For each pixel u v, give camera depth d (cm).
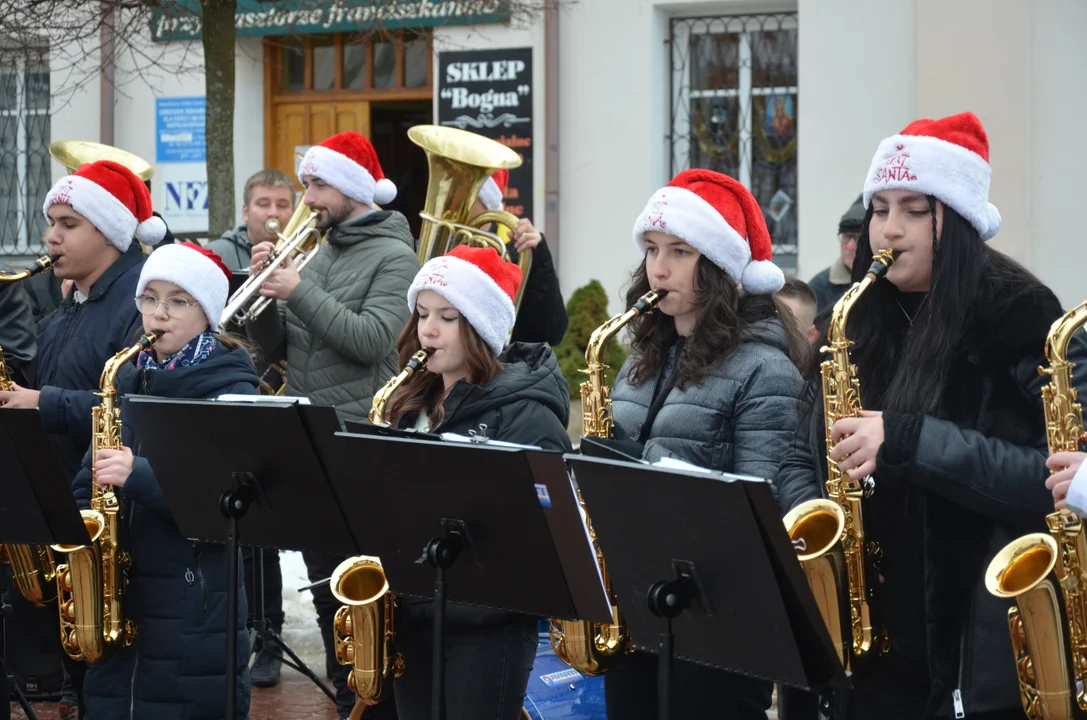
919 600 389
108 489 491
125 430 511
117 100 1368
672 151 1284
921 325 384
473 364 468
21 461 457
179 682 484
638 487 336
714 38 1272
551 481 361
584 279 1274
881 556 396
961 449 362
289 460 419
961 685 371
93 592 484
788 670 327
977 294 379
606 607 368
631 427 468
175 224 1365
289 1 1208
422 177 1427
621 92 1253
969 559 375
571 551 367
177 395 500
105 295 587
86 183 586
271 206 848
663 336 473
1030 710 357
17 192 1423
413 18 1246
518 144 1274
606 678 448
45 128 1410
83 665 620
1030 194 1132
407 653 455
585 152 1267
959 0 1134
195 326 521
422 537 394
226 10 949
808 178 1209
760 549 318
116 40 1220
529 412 459
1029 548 359
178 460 444
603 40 1254
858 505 393
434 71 1293
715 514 322
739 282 462
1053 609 347
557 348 1213
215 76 953
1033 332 370
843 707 410
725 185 457
